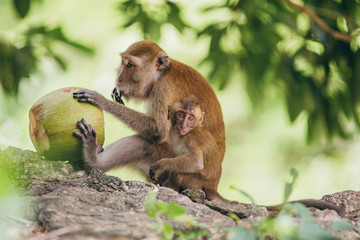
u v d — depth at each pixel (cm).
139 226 818
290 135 2906
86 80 2906
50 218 817
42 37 1752
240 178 3028
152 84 1303
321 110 1717
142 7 1700
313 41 1697
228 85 1722
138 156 1266
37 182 988
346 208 1043
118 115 1211
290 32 1739
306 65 1764
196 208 930
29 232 795
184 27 1716
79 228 793
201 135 1215
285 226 763
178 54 2905
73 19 3012
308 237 747
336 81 1741
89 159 1088
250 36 1650
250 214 970
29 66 1733
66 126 1044
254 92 1711
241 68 1708
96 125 1084
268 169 3003
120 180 1005
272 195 2933
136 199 929
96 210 873
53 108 1045
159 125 1259
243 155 3067
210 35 1698
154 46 1328
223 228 820
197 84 1297
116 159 1234
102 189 984
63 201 879
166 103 1268
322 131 1739
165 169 1159
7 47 1720
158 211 813
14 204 557
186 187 1226
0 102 2039
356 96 1686
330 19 1688
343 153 2392
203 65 1734
